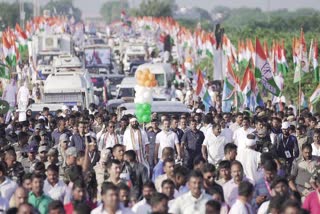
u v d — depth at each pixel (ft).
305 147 93.61
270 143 106.52
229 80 164.96
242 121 114.01
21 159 103.24
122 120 118.21
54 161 92.63
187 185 77.71
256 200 80.38
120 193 71.97
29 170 96.17
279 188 75.31
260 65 160.86
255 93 161.48
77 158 91.61
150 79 111.34
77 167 80.79
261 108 142.92
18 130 127.03
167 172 81.10
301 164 93.66
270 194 79.20
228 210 77.41
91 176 81.30
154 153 112.78
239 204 73.46
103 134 114.73
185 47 355.97
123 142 110.11
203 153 112.47
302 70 173.27
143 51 399.24
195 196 73.26
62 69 234.79
